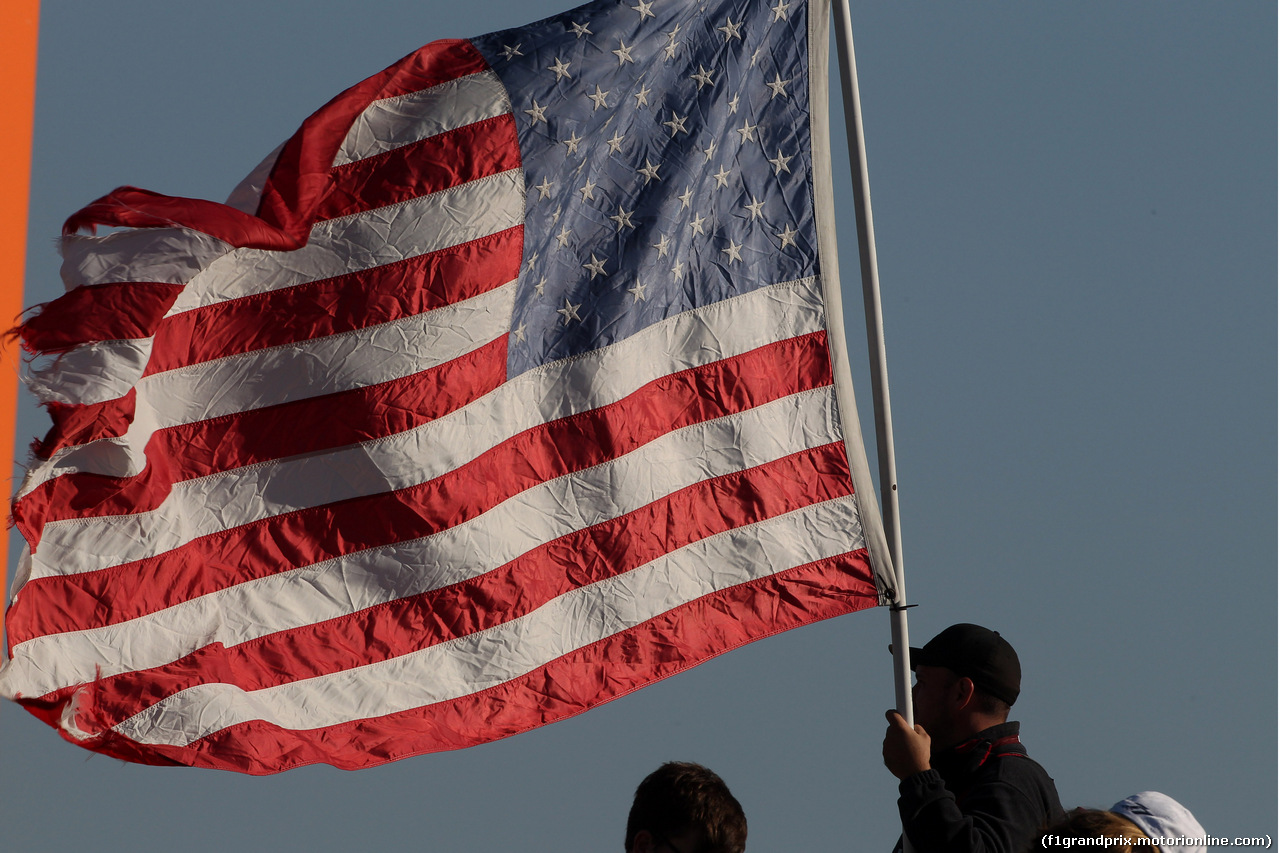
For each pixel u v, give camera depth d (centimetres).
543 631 1252
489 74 1272
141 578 1144
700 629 1277
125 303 1081
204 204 1127
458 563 1237
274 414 1212
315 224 1226
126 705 1121
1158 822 942
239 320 1212
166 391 1194
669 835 832
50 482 1107
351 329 1220
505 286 1248
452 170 1244
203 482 1198
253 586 1199
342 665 1211
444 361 1232
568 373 1266
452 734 1220
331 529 1221
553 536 1261
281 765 1169
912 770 1051
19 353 873
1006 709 1101
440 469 1230
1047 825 1016
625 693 1258
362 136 1241
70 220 1085
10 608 1090
